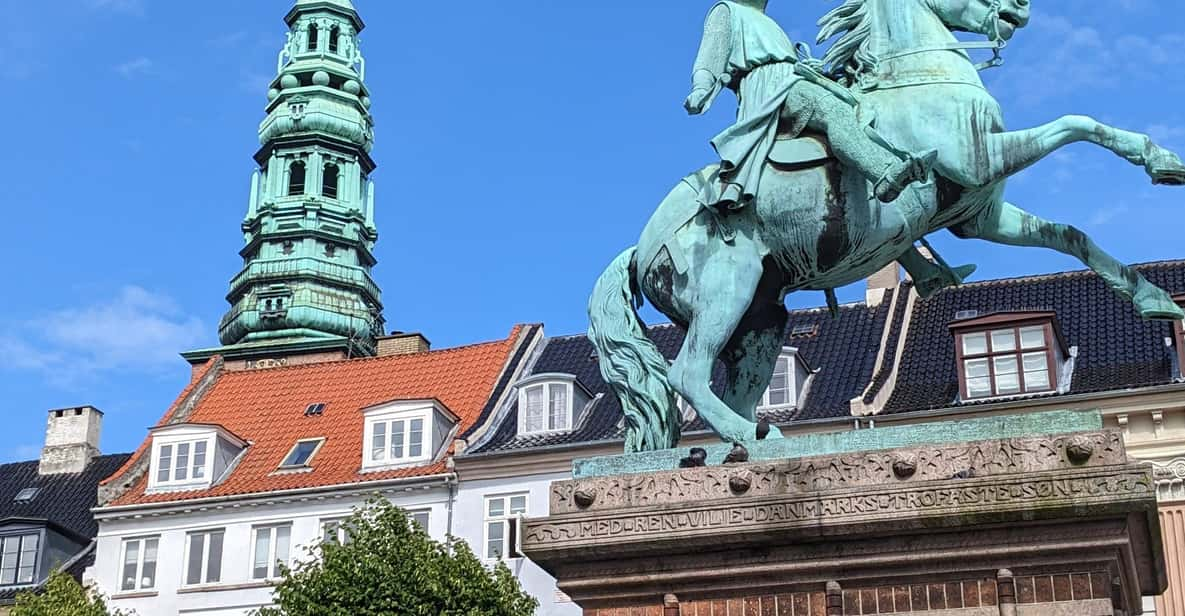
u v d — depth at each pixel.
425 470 29.06
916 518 7.00
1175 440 24.09
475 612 22.09
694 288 8.14
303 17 60.09
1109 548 6.82
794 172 8.10
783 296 8.47
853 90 8.27
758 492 7.34
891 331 28.84
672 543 7.35
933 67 8.16
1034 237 8.20
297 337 53.91
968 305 29.31
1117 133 7.75
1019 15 8.34
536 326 33.53
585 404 29.56
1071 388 25.42
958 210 8.09
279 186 56.78
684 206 8.37
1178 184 7.67
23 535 32.28
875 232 8.01
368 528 23.42
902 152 7.78
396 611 22.05
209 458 30.69
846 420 26.05
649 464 7.80
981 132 7.89
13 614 25.11
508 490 27.97
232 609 28.89
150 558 29.94
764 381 8.52
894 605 7.05
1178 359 25.22
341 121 57.59
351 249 56.62
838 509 7.13
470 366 33.03
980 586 6.96
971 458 7.10
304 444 31.36
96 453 37.22
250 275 55.19
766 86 8.30
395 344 38.38
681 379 8.04
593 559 7.51
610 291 8.45
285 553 29.06
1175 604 23.42
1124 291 8.07
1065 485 6.88
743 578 7.29
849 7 8.58
